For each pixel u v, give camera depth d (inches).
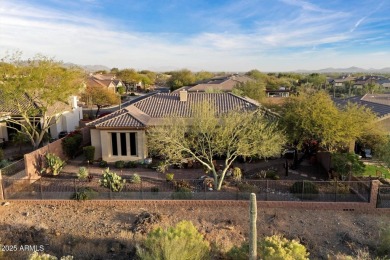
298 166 1013.2
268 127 825.5
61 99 1176.2
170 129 832.9
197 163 976.3
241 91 2041.1
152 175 916.0
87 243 568.1
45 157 924.0
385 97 1651.1
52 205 725.3
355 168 836.0
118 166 981.2
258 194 744.3
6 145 1263.5
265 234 615.5
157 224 633.6
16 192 756.6
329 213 698.8
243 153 792.3
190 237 492.4
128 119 1027.9
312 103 877.2
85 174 868.6
